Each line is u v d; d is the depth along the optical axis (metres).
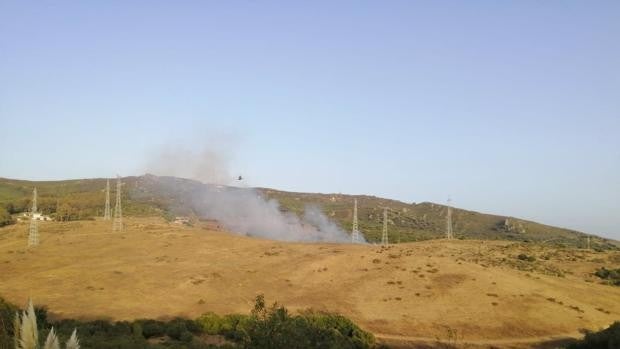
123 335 60.16
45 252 126.50
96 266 112.00
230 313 80.62
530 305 84.31
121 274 104.25
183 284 97.50
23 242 140.88
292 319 25.48
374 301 88.12
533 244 148.88
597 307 87.38
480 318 80.25
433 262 106.00
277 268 109.00
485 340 73.12
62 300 86.56
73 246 133.25
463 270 100.00
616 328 58.16
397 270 101.69
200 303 86.50
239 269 108.44
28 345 8.55
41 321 61.94
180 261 116.94
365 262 108.56
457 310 83.25
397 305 86.00
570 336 74.50
